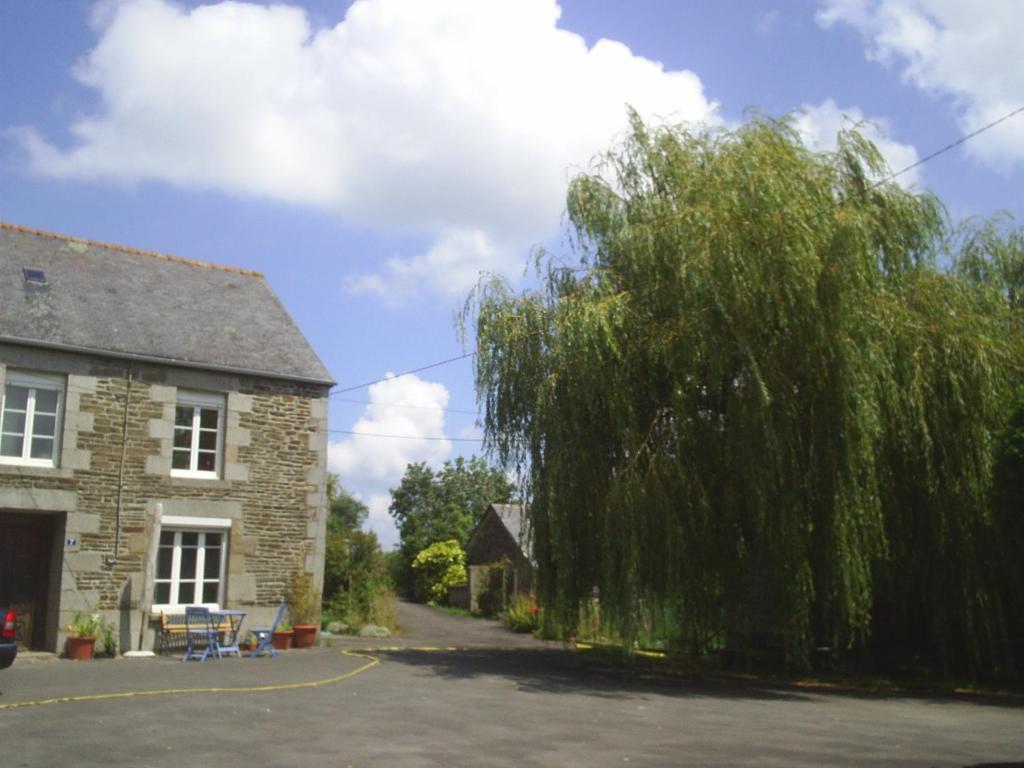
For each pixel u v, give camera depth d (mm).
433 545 38094
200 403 16203
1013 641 13828
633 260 12898
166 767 6570
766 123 13570
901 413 12430
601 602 13172
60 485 14531
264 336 17609
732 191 12289
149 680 11391
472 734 8180
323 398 17453
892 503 12992
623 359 13094
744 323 12195
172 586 15594
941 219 13875
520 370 14094
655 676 13883
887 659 14852
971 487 12430
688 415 12836
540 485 13766
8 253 16094
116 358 15242
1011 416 11320
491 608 31031
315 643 16797
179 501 15586
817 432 12258
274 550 16516
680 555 12430
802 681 13727
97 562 14734
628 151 14352
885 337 12352
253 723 8484
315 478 17109
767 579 13094
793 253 11820
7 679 11242
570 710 9859
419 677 12594
